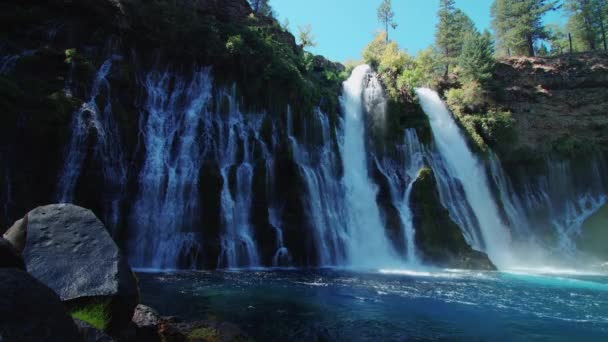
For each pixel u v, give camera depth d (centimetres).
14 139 1912
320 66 4531
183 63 2928
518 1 6788
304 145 3155
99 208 2125
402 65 5144
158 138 2573
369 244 3019
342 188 3200
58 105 2061
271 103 3092
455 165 3931
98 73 2389
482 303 1488
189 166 2552
